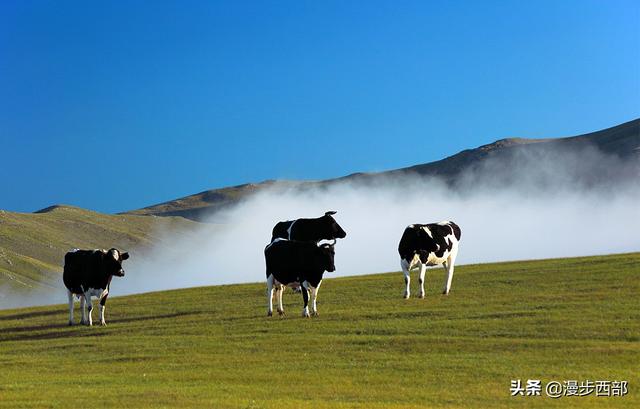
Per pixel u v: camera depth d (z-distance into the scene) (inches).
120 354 1179.3
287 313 1434.5
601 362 975.0
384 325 1246.3
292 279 1373.0
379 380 936.9
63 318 1625.2
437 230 1493.6
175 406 824.3
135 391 911.0
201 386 938.1
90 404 844.6
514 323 1197.7
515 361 996.6
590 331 1119.6
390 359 1040.8
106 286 1482.5
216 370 1029.8
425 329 1200.2
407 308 1384.1
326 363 1036.5
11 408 835.4
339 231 1603.1
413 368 985.5
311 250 1354.6
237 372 1011.3
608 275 1599.4
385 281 1812.3
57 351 1241.4
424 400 845.2
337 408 802.8
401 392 879.1
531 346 1063.6
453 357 1032.8
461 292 1550.2
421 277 1493.6
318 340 1174.3
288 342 1176.8
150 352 1176.2
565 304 1321.4
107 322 1529.3
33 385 973.2
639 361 971.3
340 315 1357.0
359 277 2000.5
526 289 1528.1
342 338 1178.6
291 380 954.1
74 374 1049.5
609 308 1263.5
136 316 1579.7
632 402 823.7
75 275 1476.4
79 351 1227.2
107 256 1459.2
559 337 1104.2
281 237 1620.3
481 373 946.7
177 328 1369.3
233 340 1223.5
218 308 1581.0
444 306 1380.4
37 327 1512.1
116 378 1006.4
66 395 895.7
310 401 842.2
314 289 1382.9
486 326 1189.7
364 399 852.6
